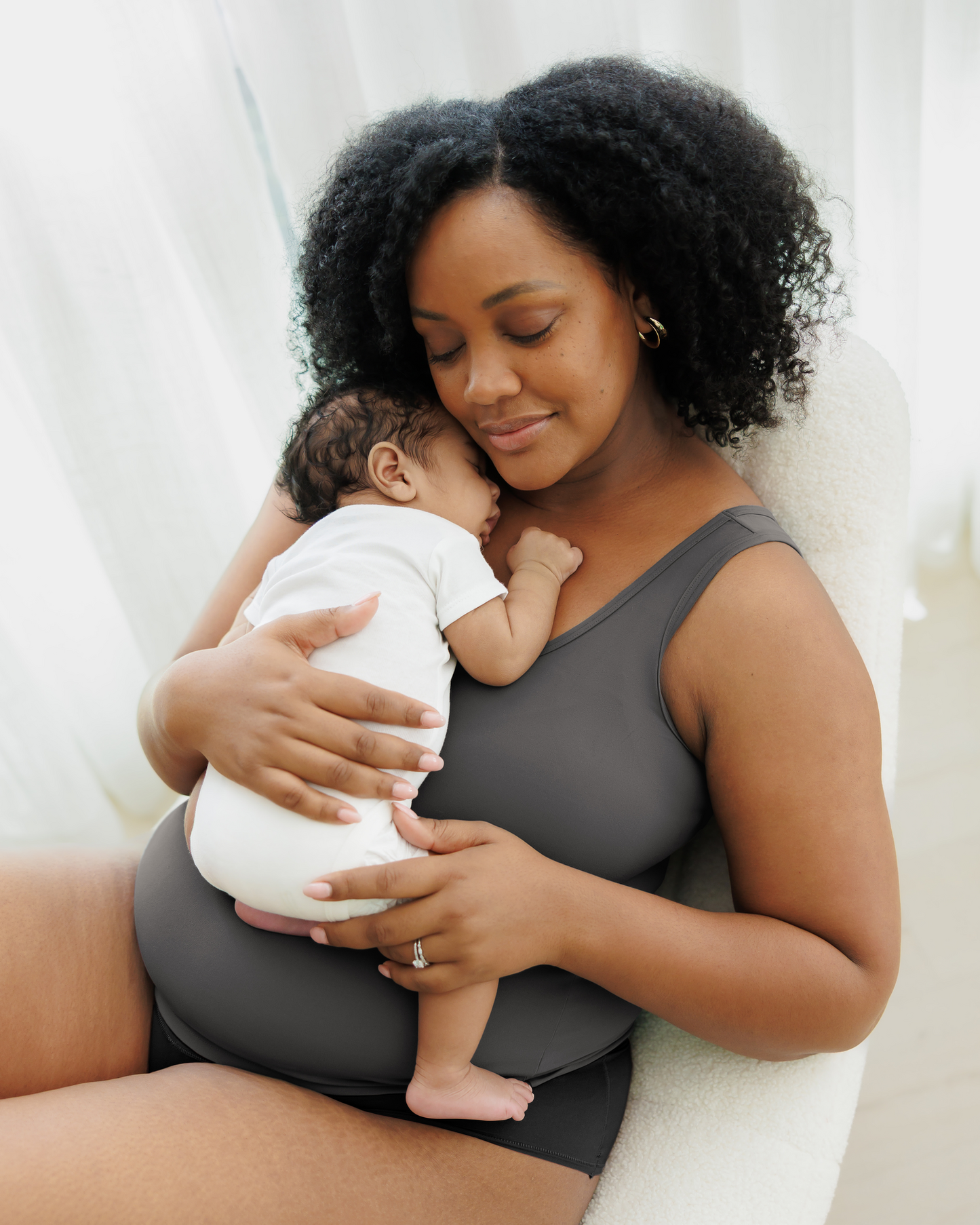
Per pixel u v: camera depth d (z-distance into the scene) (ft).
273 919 2.81
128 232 4.83
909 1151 4.33
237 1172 2.52
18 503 5.42
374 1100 2.96
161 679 3.16
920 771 5.75
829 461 3.47
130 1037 3.14
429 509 3.01
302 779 2.64
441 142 2.50
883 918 2.65
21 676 5.64
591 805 2.80
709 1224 2.80
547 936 2.63
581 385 2.65
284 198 4.90
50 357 4.99
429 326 2.70
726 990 2.63
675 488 3.07
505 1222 2.72
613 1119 3.05
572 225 2.57
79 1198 2.38
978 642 6.40
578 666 2.87
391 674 2.74
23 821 6.00
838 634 2.76
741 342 2.96
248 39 4.47
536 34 4.67
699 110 2.77
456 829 2.66
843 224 5.10
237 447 5.71
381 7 4.57
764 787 2.69
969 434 6.26
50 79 4.43
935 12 5.02
